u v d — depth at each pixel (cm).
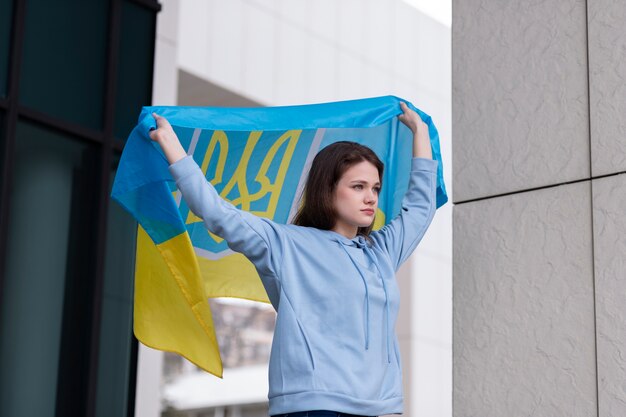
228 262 431
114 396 886
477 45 410
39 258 854
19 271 836
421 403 1692
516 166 387
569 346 357
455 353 392
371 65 1714
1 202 822
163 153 369
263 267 354
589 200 362
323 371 335
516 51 396
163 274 396
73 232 889
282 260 353
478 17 412
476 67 409
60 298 863
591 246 358
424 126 414
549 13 389
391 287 364
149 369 1006
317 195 369
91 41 941
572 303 359
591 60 370
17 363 820
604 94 363
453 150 409
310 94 1585
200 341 387
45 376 838
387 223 427
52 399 838
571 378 354
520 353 371
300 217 377
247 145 427
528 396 365
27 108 862
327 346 340
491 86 402
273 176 430
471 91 408
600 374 345
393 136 433
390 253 386
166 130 352
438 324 1758
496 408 374
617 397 339
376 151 436
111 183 927
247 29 1488
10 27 868
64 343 859
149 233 385
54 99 893
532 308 371
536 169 380
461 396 386
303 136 434
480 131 402
